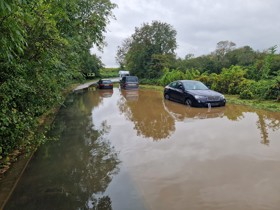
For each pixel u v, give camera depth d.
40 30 5.51
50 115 10.96
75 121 10.33
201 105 13.24
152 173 5.04
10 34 3.31
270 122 9.40
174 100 15.98
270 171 5.00
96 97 20.42
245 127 8.66
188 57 41.66
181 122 9.75
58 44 6.32
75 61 10.46
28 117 5.88
